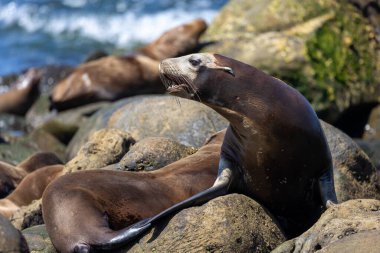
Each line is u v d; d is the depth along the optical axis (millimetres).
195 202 15562
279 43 32875
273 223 15992
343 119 32250
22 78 41062
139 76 37594
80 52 49188
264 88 16219
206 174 17250
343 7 34594
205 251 14930
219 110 16516
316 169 16344
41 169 22094
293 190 16406
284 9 34906
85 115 31703
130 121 22781
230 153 16625
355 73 32625
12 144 29922
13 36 52781
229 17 36469
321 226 14609
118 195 16391
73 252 15453
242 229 15266
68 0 57719
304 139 16016
